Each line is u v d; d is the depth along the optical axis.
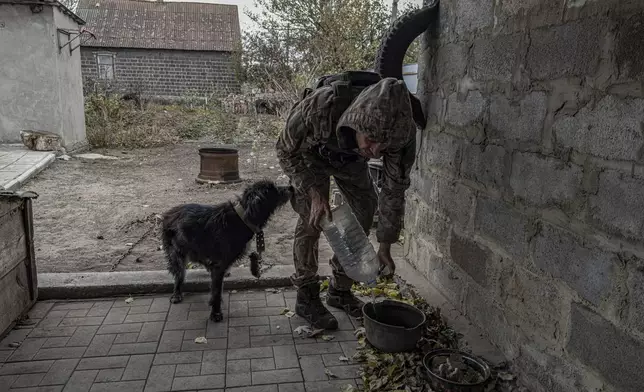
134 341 2.90
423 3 3.75
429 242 3.65
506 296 2.61
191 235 3.09
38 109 9.97
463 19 3.04
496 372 2.52
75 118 10.93
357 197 3.11
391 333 2.64
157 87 20.33
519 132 2.44
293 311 3.32
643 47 1.66
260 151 11.16
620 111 1.77
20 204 3.04
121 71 20.08
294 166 2.71
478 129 2.87
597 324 1.92
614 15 1.79
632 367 1.75
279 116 12.58
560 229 2.13
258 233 3.16
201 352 2.80
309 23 12.36
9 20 9.57
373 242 4.80
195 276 3.69
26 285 3.17
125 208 6.21
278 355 2.79
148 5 22.98
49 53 9.78
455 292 3.22
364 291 3.65
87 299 3.44
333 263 3.30
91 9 21.80
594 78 1.90
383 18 11.48
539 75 2.26
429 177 3.63
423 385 2.47
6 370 2.57
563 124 2.10
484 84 2.79
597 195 1.90
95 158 9.98
